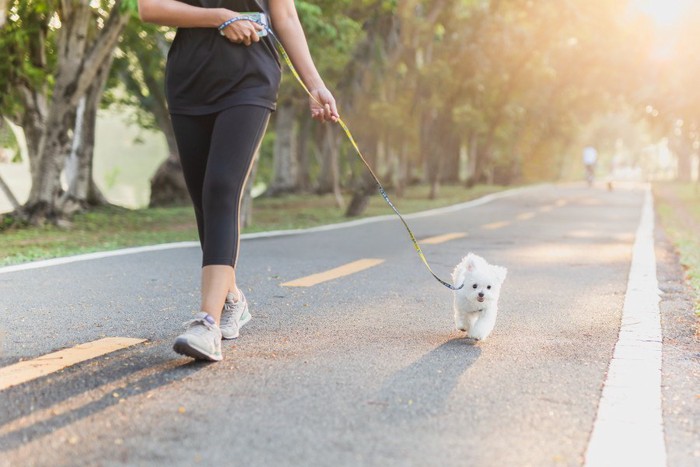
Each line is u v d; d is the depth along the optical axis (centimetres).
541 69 3869
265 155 3916
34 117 1702
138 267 841
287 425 315
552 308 632
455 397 364
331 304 624
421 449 293
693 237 1427
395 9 2133
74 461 273
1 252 1045
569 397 370
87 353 428
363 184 2086
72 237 1364
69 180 2056
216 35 405
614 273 872
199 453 282
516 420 332
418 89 2997
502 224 1750
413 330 525
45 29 1579
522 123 4816
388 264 922
